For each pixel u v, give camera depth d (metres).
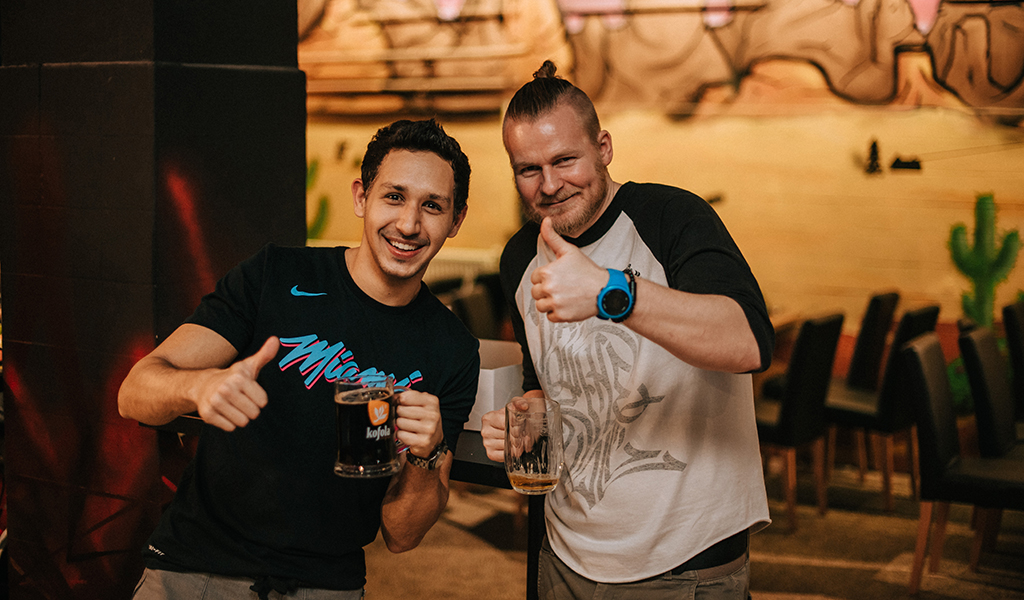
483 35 5.57
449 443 1.47
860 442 4.47
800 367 3.62
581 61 5.34
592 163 1.44
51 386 2.28
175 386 1.21
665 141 5.17
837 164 4.79
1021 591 3.11
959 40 4.47
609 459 1.47
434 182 1.37
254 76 2.31
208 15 2.19
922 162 4.61
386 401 1.22
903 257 4.70
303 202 2.50
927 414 3.02
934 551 3.23
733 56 4.96
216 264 2.25
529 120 1.41
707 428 1.44
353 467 1.21
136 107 2.08
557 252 1.12
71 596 2.32
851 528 3.80
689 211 1.42
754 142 4.96
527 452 1.38
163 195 2.10
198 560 1.42
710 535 1.43
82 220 2.19
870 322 4.34
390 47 5.84
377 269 1.44
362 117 5.98
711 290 1.22
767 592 3.10
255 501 1.40
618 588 1.46
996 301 4.52
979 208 4.51
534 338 1.59
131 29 2.07
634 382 1.45
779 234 4.96
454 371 1.48
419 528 1.50
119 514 2.22
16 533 2.38
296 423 1.41
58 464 2.29
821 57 4.77
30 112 2.23
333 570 1.43
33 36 2.21
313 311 1.45
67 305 2.24
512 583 3.17
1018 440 3.44
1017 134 4.40
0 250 2.31
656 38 5.12
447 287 5.11
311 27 6.04
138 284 2.12
